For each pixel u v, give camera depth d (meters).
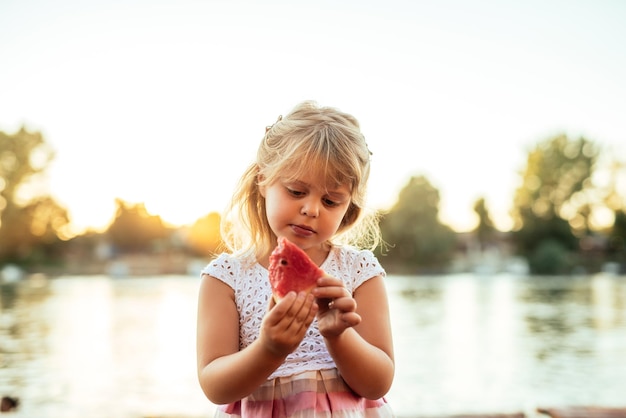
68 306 21.30
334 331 1.63
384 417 1.97
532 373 9.03
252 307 1.99
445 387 8.00
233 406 1.94
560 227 60.88
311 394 1.85
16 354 10.32
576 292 31.88
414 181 59.22
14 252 55.50
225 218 2.25
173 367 9.01
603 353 11.13
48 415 6.02
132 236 61.22
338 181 1.82
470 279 49.47
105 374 8.44
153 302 23.45
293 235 1.83
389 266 59.06
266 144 1.97
